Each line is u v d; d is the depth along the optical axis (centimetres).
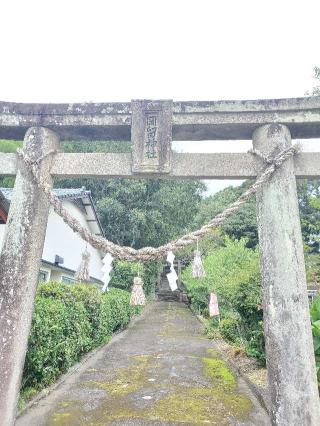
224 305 1235
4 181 1805
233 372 775
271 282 337
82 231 347
